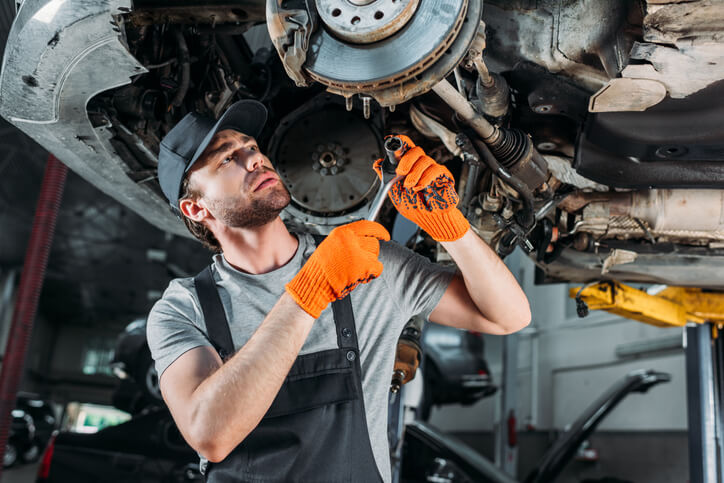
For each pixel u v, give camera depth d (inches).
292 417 35.4
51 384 781.3
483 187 67.5
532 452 310.3
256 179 38.8
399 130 68.5
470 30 44.0
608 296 104.0
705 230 71.6
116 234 462.0
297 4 46.2
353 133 68.6
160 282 578.9
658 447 241.8
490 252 38.3
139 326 175.8
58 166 167.0
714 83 51.3
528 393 347.6
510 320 40.1
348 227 34.1
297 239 41.7
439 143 69.7
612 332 295.3
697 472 123.1
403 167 34.6
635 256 77.7
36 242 163.8
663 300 116.3
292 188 69.2
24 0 54.9
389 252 41.6
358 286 39.4
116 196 80.5
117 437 148.5
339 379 36.3
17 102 60.0
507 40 58.6
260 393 30.8
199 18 61.8
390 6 42.6
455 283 41.6
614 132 57.0
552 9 57.5
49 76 56.1
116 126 63.7
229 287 39.4
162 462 146.0
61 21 52.1
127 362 172.9
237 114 42.4
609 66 55.1
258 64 73.4
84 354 805.2
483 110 58.9
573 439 167.2
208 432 30.5
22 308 161.0
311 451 34.9
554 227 74.5
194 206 41.4
